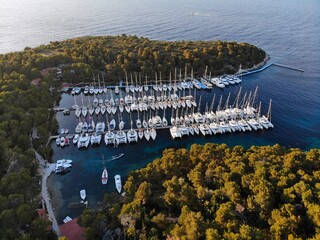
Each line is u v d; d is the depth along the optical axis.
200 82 176.88
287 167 77.69
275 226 58.09
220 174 77.69
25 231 69.06
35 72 161.50
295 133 128.00
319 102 155.12
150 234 61.75
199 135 124.56
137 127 128.00
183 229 58.84
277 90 169.25
